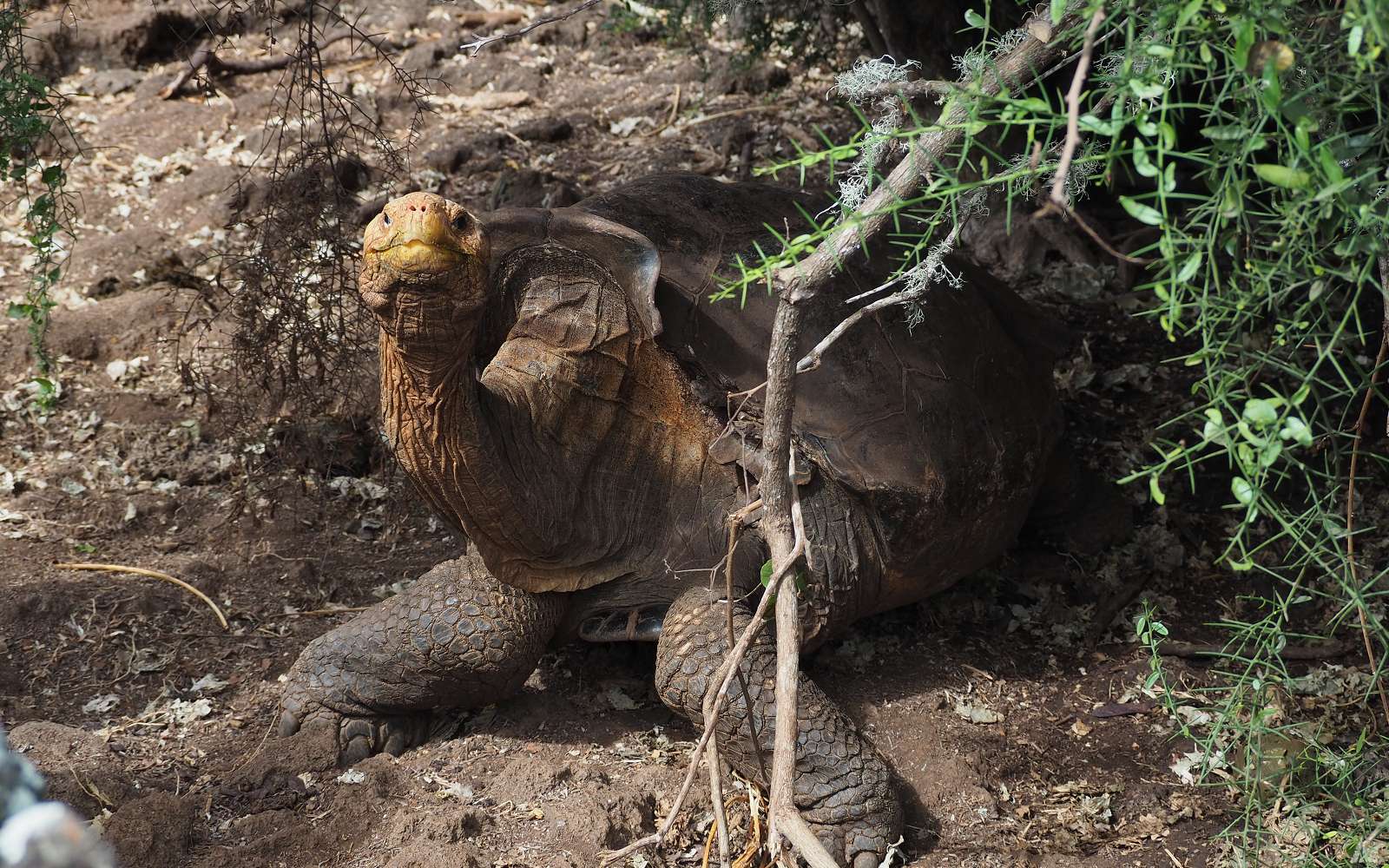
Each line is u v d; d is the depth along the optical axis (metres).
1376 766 2.74
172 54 7.05
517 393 2.71
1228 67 1.43
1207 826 2.81
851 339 3.12
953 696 3.27
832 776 2.70
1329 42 1.50
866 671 3.36
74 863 0.86
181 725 3.13
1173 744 3.12
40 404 4.40
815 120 6.14
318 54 3.80
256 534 3.95
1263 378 3.91
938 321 3.32
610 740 3.08
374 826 2.74
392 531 4.00
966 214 1.81
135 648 3.40
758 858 2.65
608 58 7.07
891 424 3.07
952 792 2.92
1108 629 3.62
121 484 4.16
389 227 2.22
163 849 2.63
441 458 2.54
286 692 3.04
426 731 3.10
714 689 1.86
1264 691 2.48
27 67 3.12
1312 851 2.41
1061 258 5.15
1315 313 1.99
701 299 2.99
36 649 3.38
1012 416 3.39
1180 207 4.93
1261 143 1.37
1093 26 1.25
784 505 1.93
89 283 5.25
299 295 3.95
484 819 2.76
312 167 3.89
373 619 2.99
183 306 4.99
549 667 3.37
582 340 2.80
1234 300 1.68
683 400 2.92
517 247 2.89
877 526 3.04
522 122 6.42
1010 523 3.41
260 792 2.86
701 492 2.93
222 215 5.60
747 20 5.71
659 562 2.93
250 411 4.34
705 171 5.83
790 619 1.83
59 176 3.25
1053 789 2.97
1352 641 3.44
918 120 1.57
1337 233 1.69
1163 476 4.16
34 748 2.93
